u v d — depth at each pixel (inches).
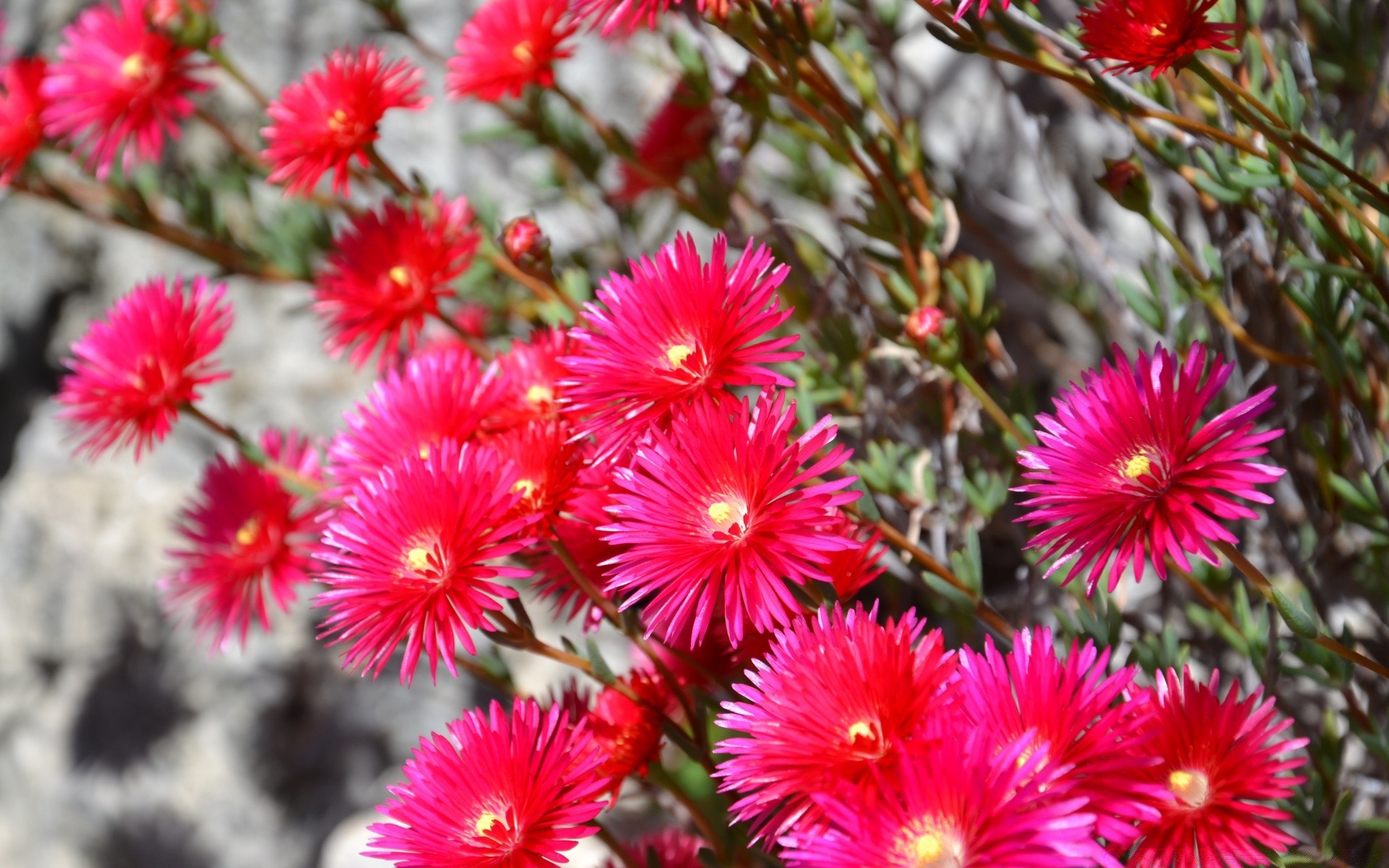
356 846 29.2
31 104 21.6
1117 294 19.3
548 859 14.3
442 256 19.0
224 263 22.5
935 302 18.4
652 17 16.9
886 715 13.6
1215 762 13.9
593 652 15.6
